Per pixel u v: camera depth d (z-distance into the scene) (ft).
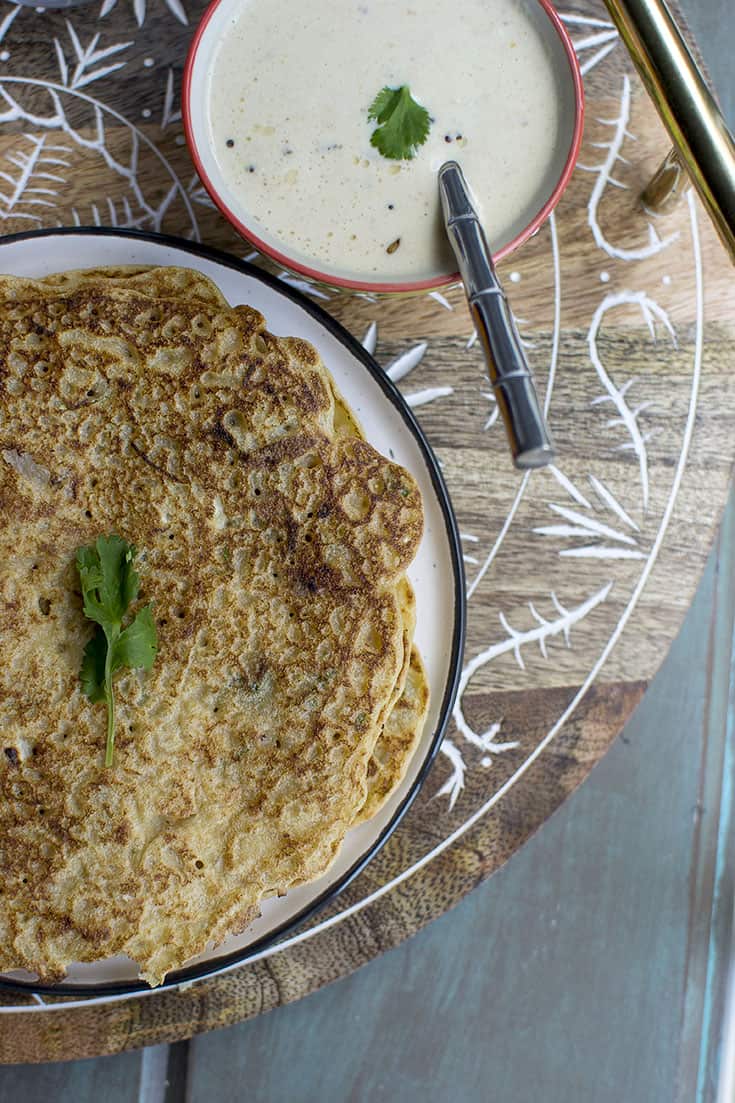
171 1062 2.16
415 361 2.08
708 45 2.21
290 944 2.05
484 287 1.87
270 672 1.85
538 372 2.10
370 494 1.87
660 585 2.10
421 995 2.18
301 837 1.84
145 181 2.06
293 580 1.86
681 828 2.22
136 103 2.06
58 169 2.06
